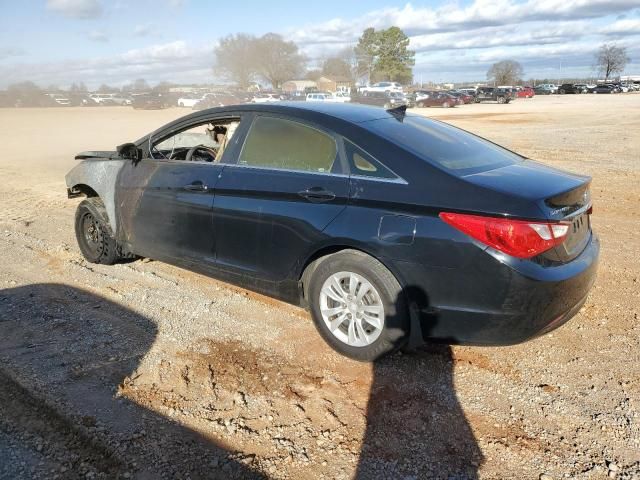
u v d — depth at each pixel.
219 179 4.26
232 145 4.33
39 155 16.53
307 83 86.38
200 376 3.57
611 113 30.78
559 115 30.31
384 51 91.06
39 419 3.11
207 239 4.38
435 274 3.29
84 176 5.53
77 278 5.33
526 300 3.13
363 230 3.47
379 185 3.51
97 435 2.96
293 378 3.56
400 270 3.39
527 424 3.11
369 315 3.59
